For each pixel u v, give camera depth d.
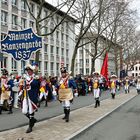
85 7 35.25
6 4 43.81
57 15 59.03
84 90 33.81
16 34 11.77
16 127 12.00
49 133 10.73
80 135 10.64
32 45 11.56
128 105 22.78
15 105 19.30
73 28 66.88
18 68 46.06
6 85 16.47
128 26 58.28
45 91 20.94
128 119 14.91
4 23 43.28
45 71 56.31
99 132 11.29
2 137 9.91
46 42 56.34
